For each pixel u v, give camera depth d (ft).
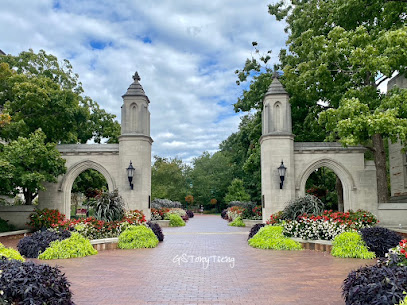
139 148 62.59
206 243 48.65
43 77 71.46
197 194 203.21
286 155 59.72
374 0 54.08
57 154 57.36
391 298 15.58
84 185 84.43
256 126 77.41
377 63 46.11
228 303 20.39
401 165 71.10
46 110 65.46
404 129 42.86
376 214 57.26
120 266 31.76
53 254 35.63
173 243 48.88
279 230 45.70
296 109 70.18
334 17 59.31
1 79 61.98
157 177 180.65
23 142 54.80
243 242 49.70
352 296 17.11
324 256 36.78
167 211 97.35
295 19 72.33
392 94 50.11
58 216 58.75
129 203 61.11
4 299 15.99
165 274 28.37
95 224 45.47
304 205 49.03
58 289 18.07
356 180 59.41
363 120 44.83
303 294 22.21
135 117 64.23
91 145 64.13
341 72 57.41
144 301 20.86
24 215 60.80
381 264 18.85
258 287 24.06
